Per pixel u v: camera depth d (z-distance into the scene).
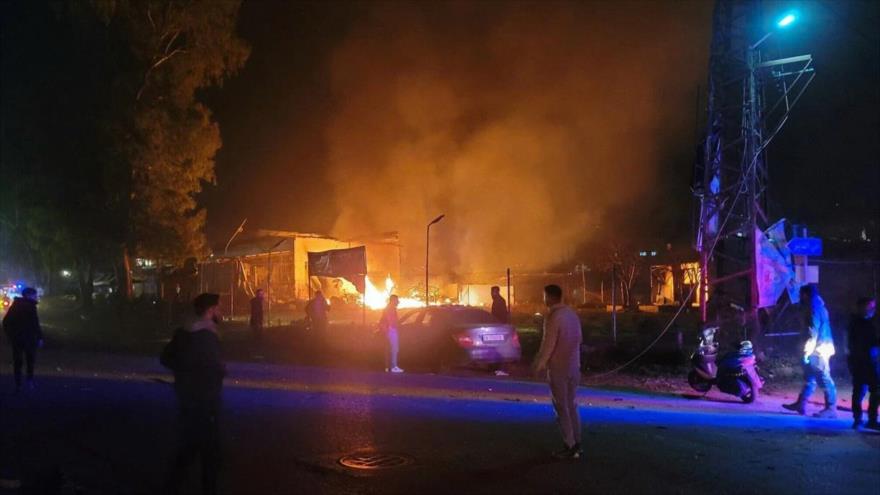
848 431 9.14
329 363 17.34
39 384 12.93
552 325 7.45
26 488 6.41
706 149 17.48
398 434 8.66
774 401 11.79
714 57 17.33
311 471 6.97
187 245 36.44
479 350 14.86
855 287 19.80
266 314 34.81
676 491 6.41
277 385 13.03
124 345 22.48
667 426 9.38
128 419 9.52
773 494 6.38
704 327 12.93
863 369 9.23
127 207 35.09
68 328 30.89
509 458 7.52
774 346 15.67
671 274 40.22
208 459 5.84
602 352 17.12
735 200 16.81
